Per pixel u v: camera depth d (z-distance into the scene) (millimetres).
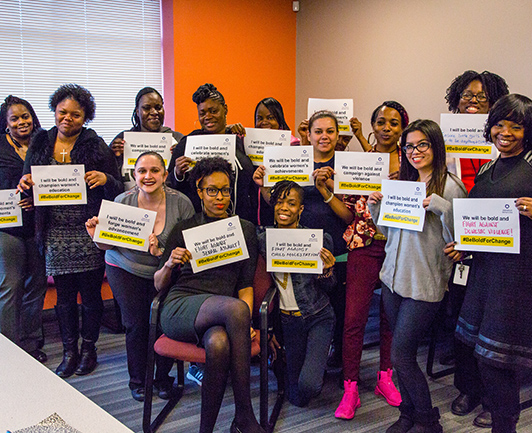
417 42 3988
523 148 1857
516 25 3268
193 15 4590
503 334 1807
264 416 2123
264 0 5008
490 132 1885
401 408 2215
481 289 1938
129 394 2617
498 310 1823
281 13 5152
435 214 2004
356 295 2391
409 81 4094
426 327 2072
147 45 4832
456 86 2707
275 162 2576
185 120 4719
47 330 3590
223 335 1903
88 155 2594
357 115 4652
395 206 2102
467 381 2393
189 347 2061
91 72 4598
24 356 1335
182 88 4641
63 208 2629
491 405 1944
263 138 2791
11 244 2750
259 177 2596
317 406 2492
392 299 2164
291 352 2426
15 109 2793
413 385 2074
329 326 2389
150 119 3092
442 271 2047
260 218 2979
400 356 2084
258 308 2352
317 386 2244
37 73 4352
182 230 2270
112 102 4738
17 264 2791
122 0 4641
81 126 2668
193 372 2770
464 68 3643
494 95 2588
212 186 2227
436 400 2559
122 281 2447
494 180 1906
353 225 2416
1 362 1292
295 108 5449
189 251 2186
